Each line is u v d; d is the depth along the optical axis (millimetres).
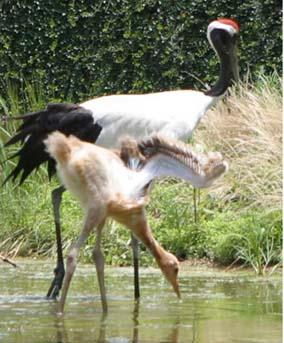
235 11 20594
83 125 12750
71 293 11930
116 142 12883
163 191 16516
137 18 21047
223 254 14422
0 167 17281
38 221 16172
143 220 10953
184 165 10516
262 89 18094
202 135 17469
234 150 16859
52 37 21438
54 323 9953
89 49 21281
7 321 10047
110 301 11359
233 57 14336
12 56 21547
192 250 14969
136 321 10039
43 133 12672
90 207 10648
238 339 9055
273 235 14367
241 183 16109
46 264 14867
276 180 15695
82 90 21359
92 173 10609
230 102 18016
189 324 9836
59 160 10766
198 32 20797
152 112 12984
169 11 20891
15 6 21594
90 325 9836
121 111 12875
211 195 16234
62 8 21406
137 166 10836
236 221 15055
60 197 12672
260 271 13812
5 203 16578
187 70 20859
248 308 10781
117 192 10695
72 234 15695
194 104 13430
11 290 12180
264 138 16500
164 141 10570
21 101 20516
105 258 15016
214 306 10914
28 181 17188
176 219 15477
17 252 15844
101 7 21219
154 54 20953
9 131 18641
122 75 21141
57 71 21438
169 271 11203
